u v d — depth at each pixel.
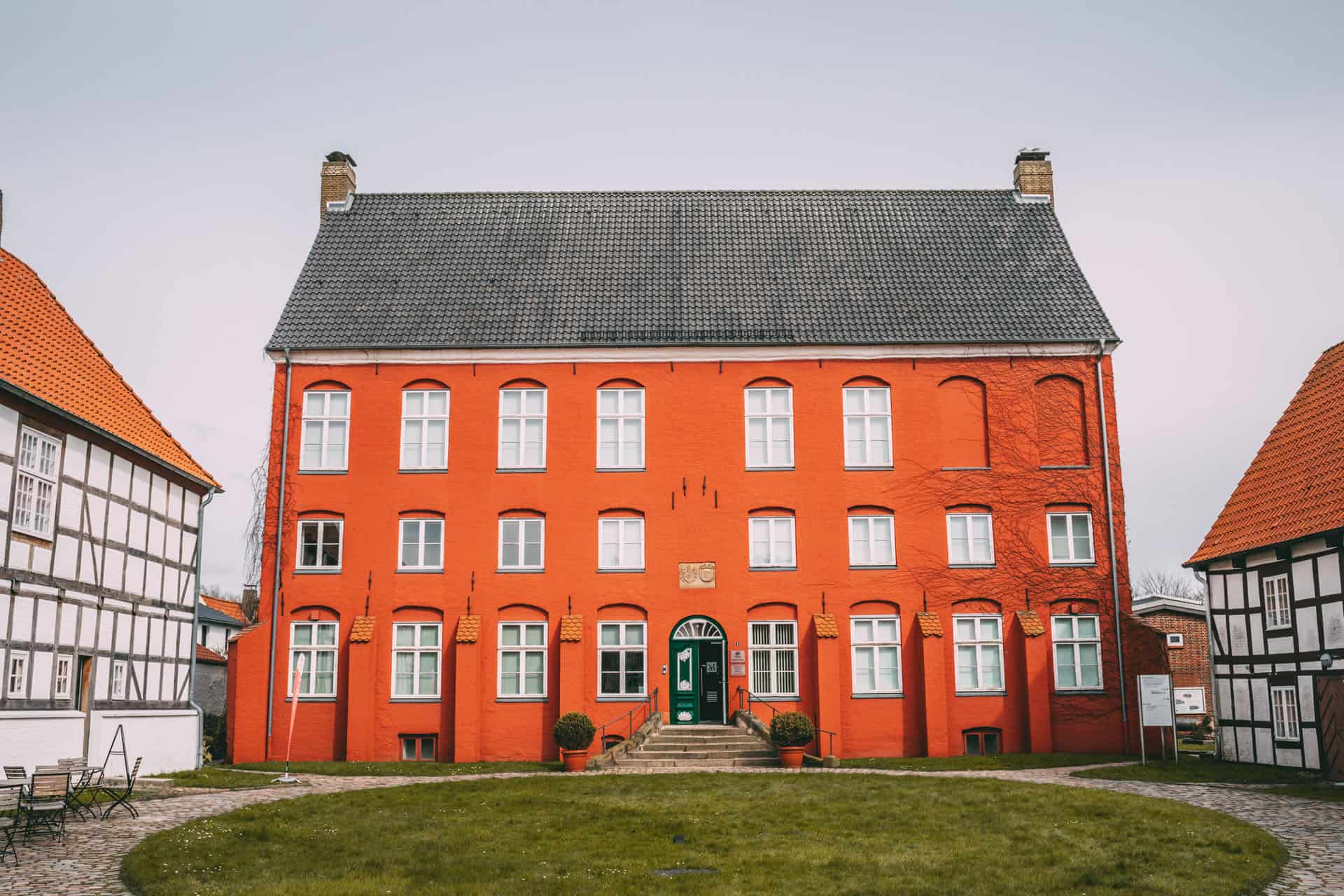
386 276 37.00
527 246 38.09
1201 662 50.78
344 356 34.81
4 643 22.33
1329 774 26.59
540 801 21.08
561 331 35.16
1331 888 14.02
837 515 34.16
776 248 37.97
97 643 26.27
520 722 33.06
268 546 34.00
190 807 21.00
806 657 33.41
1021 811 19.53
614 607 33.72
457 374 34.84
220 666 55.91
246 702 33.03
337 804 20.91
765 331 35.06
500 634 33.56
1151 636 33.53
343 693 33.16
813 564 33.88
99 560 26.39
